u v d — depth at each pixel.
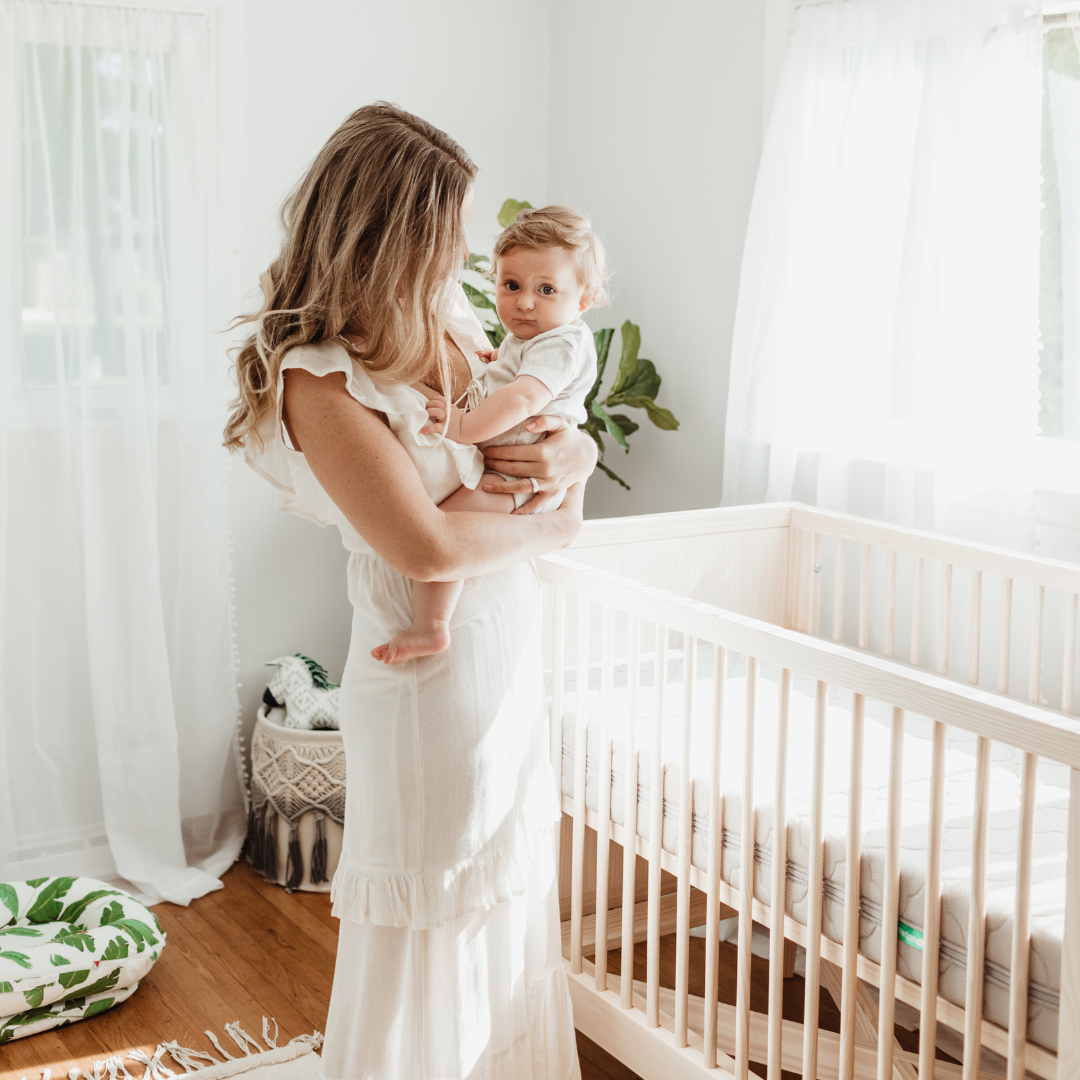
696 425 3.12
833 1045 1.97
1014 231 2.27
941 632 2.30
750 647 1.59
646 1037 1.89
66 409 2.69
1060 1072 1.27
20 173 2.59
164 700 2.84
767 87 2.80
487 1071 1.58
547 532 1.48
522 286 1.56
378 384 1.33
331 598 3.27
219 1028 2.25
